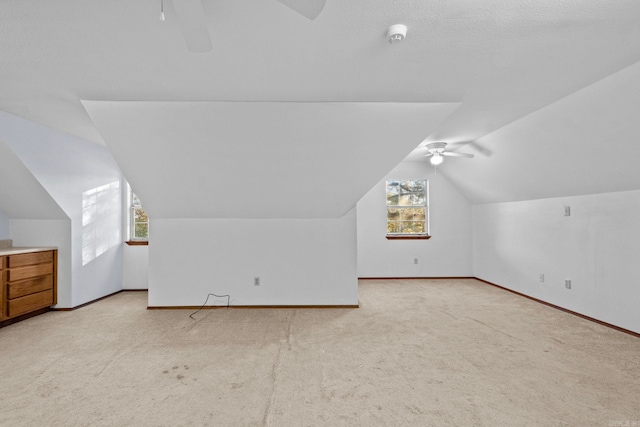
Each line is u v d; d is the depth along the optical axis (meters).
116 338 2.88
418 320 3.38
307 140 2.87
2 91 2.30
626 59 1.93
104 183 4.33
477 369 2.29
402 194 5.70
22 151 3.11
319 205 3.71
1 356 2.50
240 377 2.18
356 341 2.81
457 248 5.64
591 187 3.21
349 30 1.60
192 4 1.09
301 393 1.99
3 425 1.69
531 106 2.69
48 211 3.64
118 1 1.36
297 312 3.69
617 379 2.13
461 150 4.18
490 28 1.60
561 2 1.41
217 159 3.05
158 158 3.02
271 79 2.14
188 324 3.26
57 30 1.57
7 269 3.17
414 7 1.43
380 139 2.88
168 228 3.87
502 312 3.65
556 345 2.69
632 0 1.39
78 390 2.02
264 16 1.47
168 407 1.84
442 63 1.96
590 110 2.44
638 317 2.86
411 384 2.09
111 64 1.92
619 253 3.03
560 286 3.76
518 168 3.75
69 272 3.75
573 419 1.73
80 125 3.16
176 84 2.20
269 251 3.92
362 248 5.60
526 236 4.33
